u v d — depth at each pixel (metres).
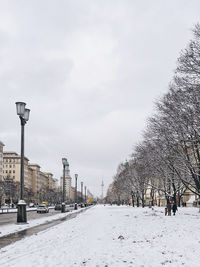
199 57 24.69
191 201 74.94
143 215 36.47
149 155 38.12
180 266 8.72
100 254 10.79
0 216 45.16
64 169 53.62
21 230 20.16
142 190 73.19
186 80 25.69
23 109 25.19
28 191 161.25
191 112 26.14
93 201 199.62
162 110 30.69
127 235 16.42
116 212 48.81
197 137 28.52
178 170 37.19
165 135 31.16
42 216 43.97
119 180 96.25
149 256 10.22
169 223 23.14
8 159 180.25
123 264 9.15
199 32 24.55
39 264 9.35
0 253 11.27
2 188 111.19
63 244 13.45
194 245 11.95
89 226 23.19
